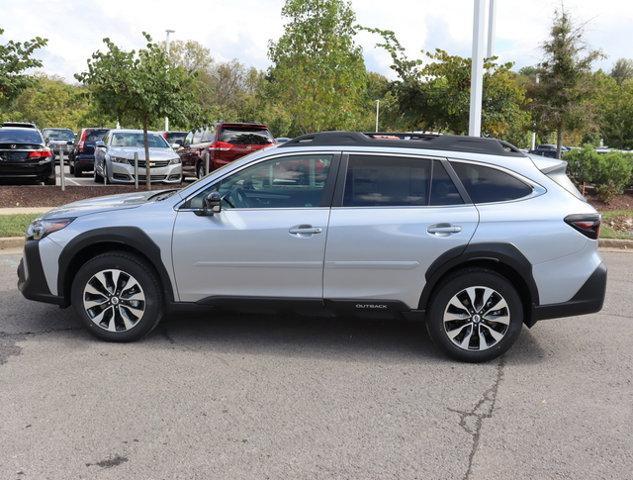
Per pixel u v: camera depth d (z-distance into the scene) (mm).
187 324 5844
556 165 5133
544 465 3455
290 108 20406
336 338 5562
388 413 4066
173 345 5250
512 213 4871
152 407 4055
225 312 6254
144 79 13102
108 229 5062
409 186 5004
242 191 5109
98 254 5246
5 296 6633
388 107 15602
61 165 14164
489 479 3301
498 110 14734
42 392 4234
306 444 3627
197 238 5004
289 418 3955
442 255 4832
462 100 14367
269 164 5090
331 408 4117
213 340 5414
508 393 4445
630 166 15672
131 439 3633
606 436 3812
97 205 5449
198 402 4148
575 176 16172
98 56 13172
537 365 5031
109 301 5188
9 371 4586
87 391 4273
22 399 4117
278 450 3549
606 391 4520
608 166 15555
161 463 3385
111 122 14438
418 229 4848
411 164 5023
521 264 4812
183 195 5141
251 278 5031
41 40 13477
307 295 5012
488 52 14773
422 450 3592
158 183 16672
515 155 5137
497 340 4945
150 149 16484
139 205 5242
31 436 3637
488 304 4934
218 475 3275
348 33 19609
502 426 3922
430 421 3965
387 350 5285
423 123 15680
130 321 5203
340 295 4988
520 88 15219
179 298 5148
